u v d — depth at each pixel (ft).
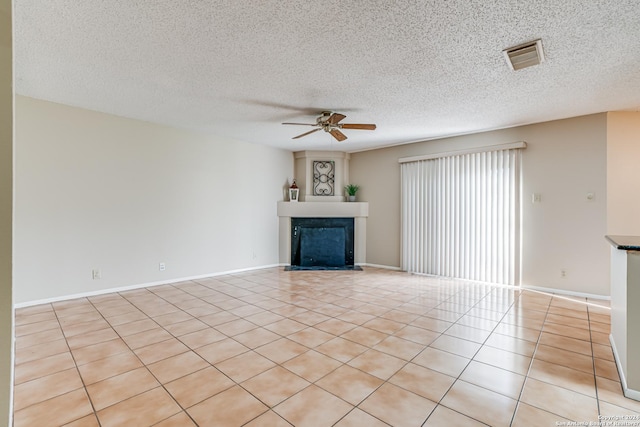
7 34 3.91
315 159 21.35
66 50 8.17
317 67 9.09
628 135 12.68
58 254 12.30
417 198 18.40
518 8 6.37
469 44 7.79
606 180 12.78
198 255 16.71
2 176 3.88
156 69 9.27
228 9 6.49
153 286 14.92
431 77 9.68
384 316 10.83
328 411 5.72
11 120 3.94
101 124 13.32
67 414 5.62
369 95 11.19
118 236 13.85
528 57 8.37
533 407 5.84
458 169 16.69
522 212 14.71
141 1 6.22
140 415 5.60
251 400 6.04
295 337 9.00
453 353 8.02
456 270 16.69
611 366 7.34
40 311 11.18
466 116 13.43
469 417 5.55
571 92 10.77
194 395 6.20
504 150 15.16
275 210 20.72
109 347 8.34
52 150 12.11
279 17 6.75
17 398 6.07
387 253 20.02
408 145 18.92
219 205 17.62
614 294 8.18
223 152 17.76
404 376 6.91
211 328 9.68
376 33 7.34
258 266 19.66
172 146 15.60
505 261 15.15
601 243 12.88
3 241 3.89
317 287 14.94
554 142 13.91
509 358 7.76
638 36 7.33
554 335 9.18
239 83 10.23
